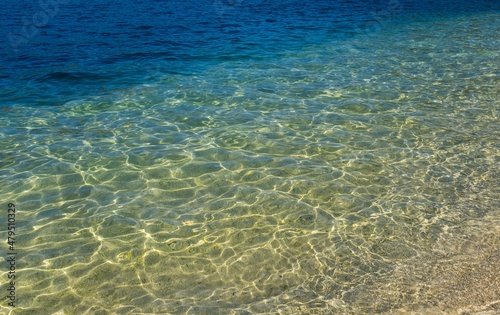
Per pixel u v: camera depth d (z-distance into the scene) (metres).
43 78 13.32
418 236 6.20
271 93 11.69
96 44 17.36
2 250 6.02
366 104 10.81
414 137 9.09
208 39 17.94
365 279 5.45
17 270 5.65
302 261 5.79
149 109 10.80
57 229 6.45
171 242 6.18
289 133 9.34
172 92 11.95
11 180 7.67
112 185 7.55
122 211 6.86
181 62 14.86
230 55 15.60
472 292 5.17
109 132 9.53
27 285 5.41
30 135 9.41
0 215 6.77
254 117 10.16
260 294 5.27
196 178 7.73
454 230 6.30
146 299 5.22
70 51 16.39
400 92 11.60
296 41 17.53
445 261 5.70
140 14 23.50
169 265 5.76
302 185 7.48
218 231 6.40
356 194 7.21
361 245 6.06
